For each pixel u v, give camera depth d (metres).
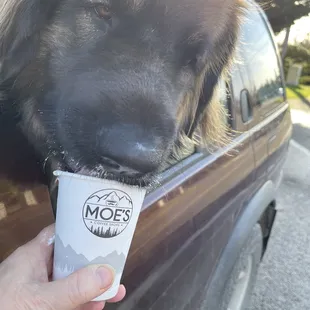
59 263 0.24
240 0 0.52
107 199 0.23
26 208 0.27
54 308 0.22
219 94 0.53
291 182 1.35
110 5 0.37
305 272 0.86
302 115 2.50
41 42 0.38
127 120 0.32
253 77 0.64
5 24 0.38
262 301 0.75
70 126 0.33
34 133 0.34
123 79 0.36
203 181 0.46
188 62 0.45
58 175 0.23
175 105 0.41
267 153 0.65
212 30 0.44
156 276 0.37
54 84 0.37
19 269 0.24
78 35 0.38
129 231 0.25
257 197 0.61
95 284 0.23
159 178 0.35
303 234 1.01
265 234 0.72
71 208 0.23
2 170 0.26
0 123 0.32
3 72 0.37
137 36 0.38
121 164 0.29
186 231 0.42
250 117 0.60
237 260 0.55
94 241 0.24
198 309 0.48
